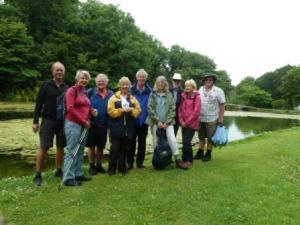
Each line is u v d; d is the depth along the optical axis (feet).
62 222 9.33
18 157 20.45
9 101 72.59
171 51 148.97
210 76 15.29
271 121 64.34
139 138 14.19
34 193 11.12
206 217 9.91
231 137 35.73
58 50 76.74
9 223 9.23
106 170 14.10
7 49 67.00
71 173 11.87
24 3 82.07
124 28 94.58
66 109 11.66
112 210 10.08
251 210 10.41
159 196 11.03
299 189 12.63
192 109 14.43
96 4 93.76
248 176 13.48
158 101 13.82
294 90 147.84
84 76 11.81
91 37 88.38
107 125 13.19
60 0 86.43
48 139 12.09
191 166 14.55
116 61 88.53
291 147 20.10
